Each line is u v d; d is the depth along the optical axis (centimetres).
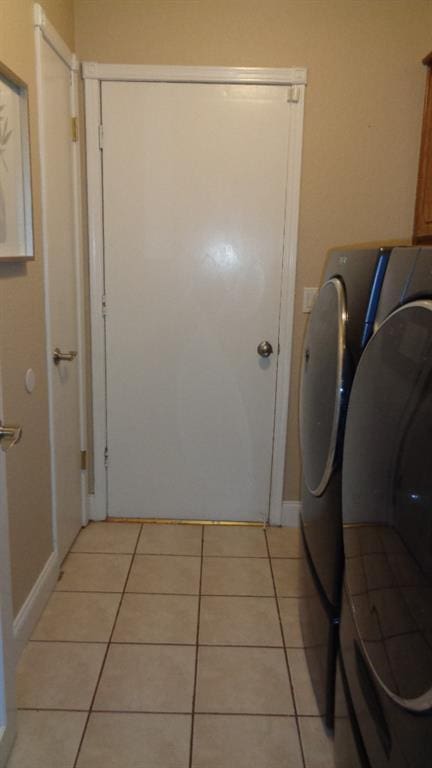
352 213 264
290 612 224
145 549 267
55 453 231
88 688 183
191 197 263
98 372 277
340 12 248
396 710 102
